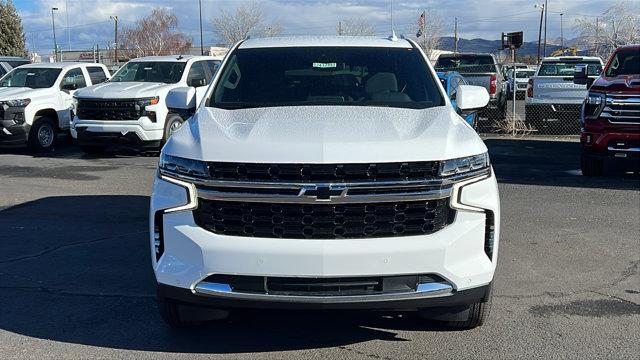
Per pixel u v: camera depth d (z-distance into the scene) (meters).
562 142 15.41
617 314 4.78
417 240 3.64
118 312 4.80
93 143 12.58
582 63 17.42
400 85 5.00
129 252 6.32
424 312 4.10
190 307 4.08
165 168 3.91
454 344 4.25
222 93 4.97
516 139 15.98
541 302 5.02
